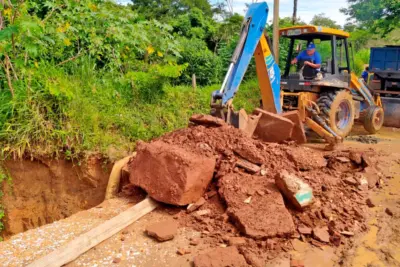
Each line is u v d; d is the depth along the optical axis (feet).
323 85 24.97
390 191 16.67
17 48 20.86
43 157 18.94
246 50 20.08
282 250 12.26
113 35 25.05
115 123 21.68
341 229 13.42
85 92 22.26
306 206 13.93
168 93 27.02
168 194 14.44
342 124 27.14
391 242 12.88
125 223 13.60
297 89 26.40
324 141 26.37
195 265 11.11
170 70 25.76
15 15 18.63
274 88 23.24
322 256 12.04
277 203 13.69
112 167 19.22
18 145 18.49
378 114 31.12
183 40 41.16
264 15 20.90
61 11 22.90
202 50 41.06
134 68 28.45
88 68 23.58
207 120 17.78
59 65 23.62
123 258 11.81
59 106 19.97
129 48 27.22
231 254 11.48
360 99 31.27
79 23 24.61
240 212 13.37
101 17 24.72
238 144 16.51
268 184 14.79
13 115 19.20
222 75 41.88
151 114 23.85
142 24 27.22
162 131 22.85
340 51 28.71
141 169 15.74
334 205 14.78
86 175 19.45
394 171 19.06
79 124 19.98
